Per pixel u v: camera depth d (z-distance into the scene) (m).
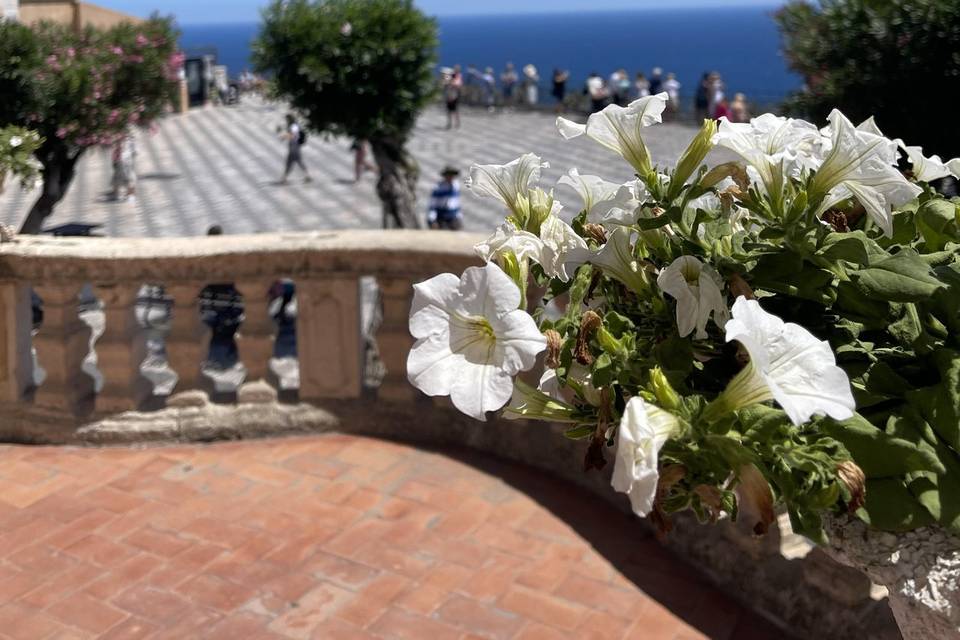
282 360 10.32
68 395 5.04
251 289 5.02
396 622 3.60
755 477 1.05
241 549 4.07
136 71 9.03
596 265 1.37
